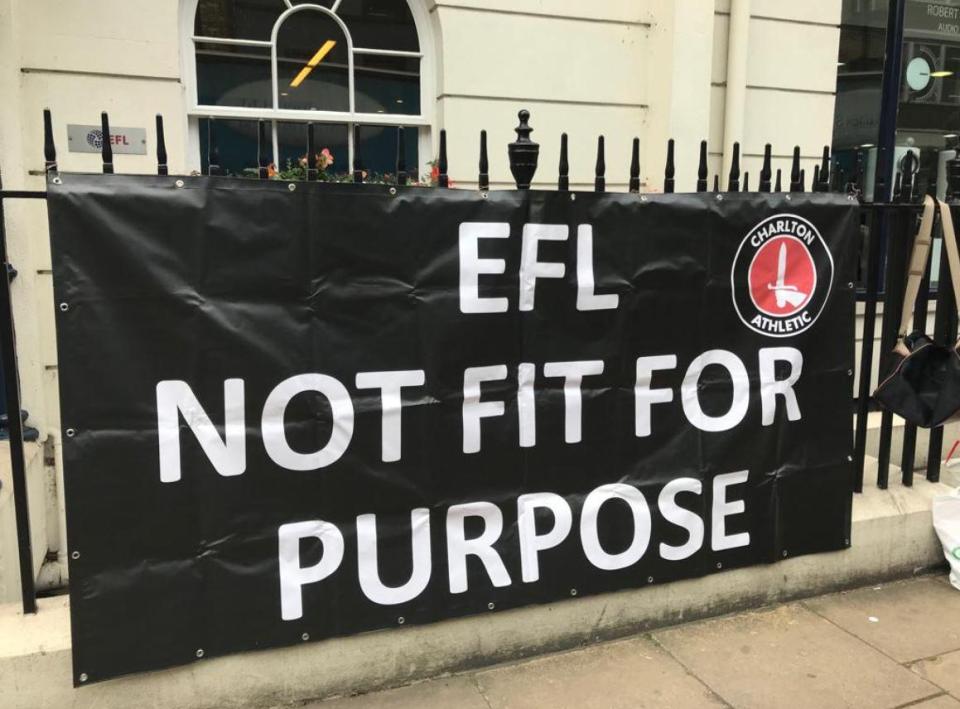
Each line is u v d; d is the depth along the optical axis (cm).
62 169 409
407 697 266
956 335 358
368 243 252
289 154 484
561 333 281
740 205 305
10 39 379
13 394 235
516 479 280
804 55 589
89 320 225
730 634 310
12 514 327
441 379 266
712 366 307
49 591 383
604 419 290
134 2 415
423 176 507
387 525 263
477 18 497
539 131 524
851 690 276
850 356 332
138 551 236
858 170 363
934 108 649
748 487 318
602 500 293
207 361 238
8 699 231
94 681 233
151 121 426
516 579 283
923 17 632
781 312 316
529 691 271
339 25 486
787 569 333
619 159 547
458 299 265
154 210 229
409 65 505
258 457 246
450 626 277
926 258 334
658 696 270
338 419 254
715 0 546
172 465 237
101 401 228
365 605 263
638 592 306
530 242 273
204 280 236
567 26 520
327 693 264
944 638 311
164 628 240
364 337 255
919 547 361
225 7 458
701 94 535
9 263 378
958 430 506
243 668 252
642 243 290
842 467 336
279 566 251
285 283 244
